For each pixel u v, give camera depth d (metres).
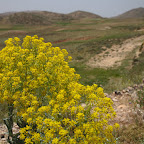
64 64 4.61
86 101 3.82
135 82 11.16
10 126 4.32
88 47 30.42
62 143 3.08
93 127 3.30
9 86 3.73
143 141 5.09
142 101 7.38
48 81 4.22
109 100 3.54
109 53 25.45
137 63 18.08
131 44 28.58
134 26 55.41
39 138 3.27
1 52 4.41
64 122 3.42
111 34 43.88
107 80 14.88
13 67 4.11
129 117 6.50
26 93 3.91
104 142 3.71
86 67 20.19
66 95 4.07
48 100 4.24
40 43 4.80
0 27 74.50
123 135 5.41
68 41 40.78
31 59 4.14
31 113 3.45
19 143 4.43
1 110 7.61
